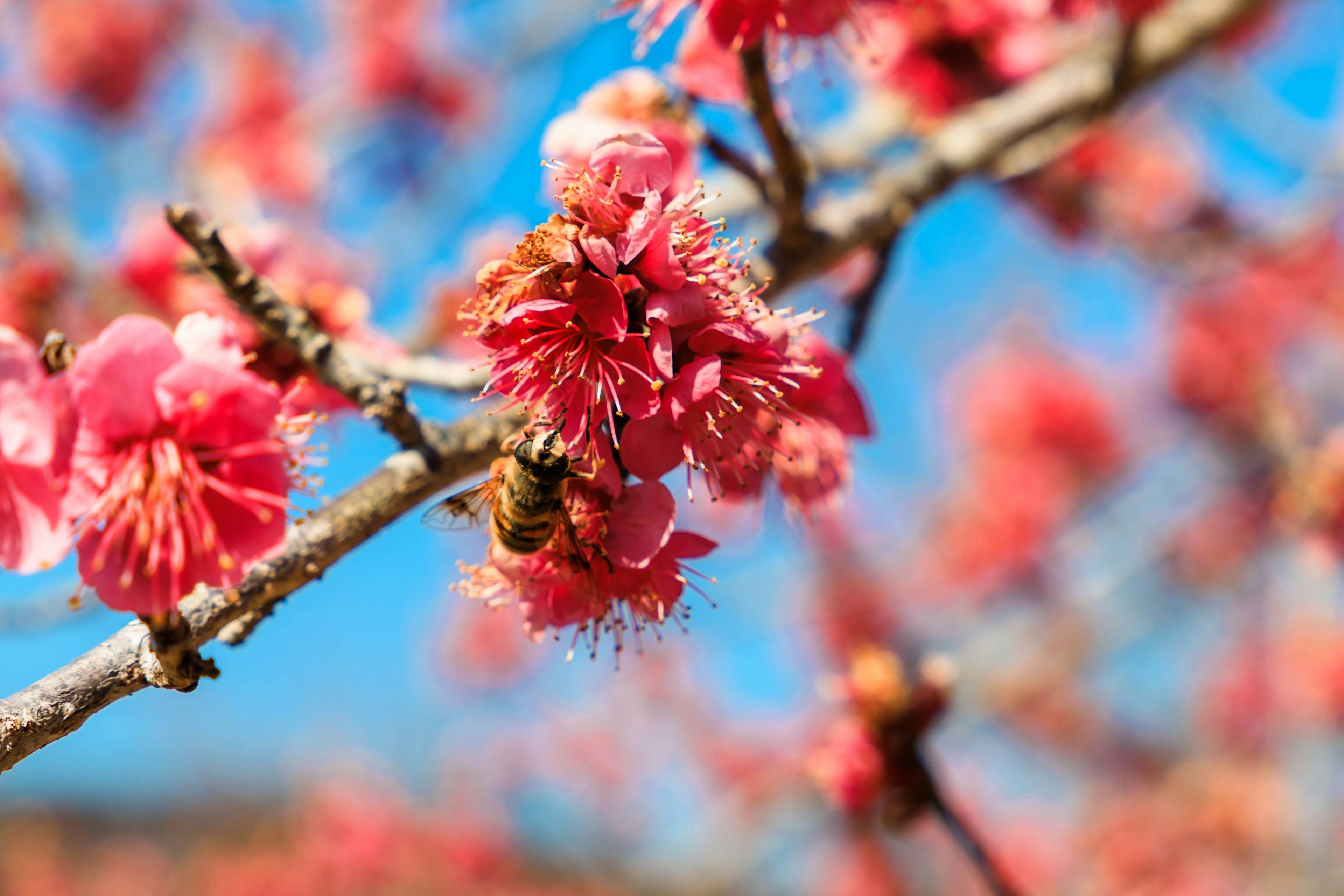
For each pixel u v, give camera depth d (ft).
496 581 0.85
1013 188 1.67
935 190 1.06
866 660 1.04
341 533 0.82
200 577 0.77
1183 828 2.56
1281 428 1.68
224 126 2.11
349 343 0.98
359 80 2.10
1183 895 2.44
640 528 0.81
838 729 1.04
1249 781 2.50
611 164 0.80
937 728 1.05
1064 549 2.40
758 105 0.93
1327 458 1.58
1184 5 1.17
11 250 1.25
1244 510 2.28
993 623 2.38
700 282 0.80
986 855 1.03
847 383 0.91
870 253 1.05
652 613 0.83
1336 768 2.15
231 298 0.84
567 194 0.80
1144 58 1.14
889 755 1.03
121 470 0.76
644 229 0.78
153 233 1.16
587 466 0.81
